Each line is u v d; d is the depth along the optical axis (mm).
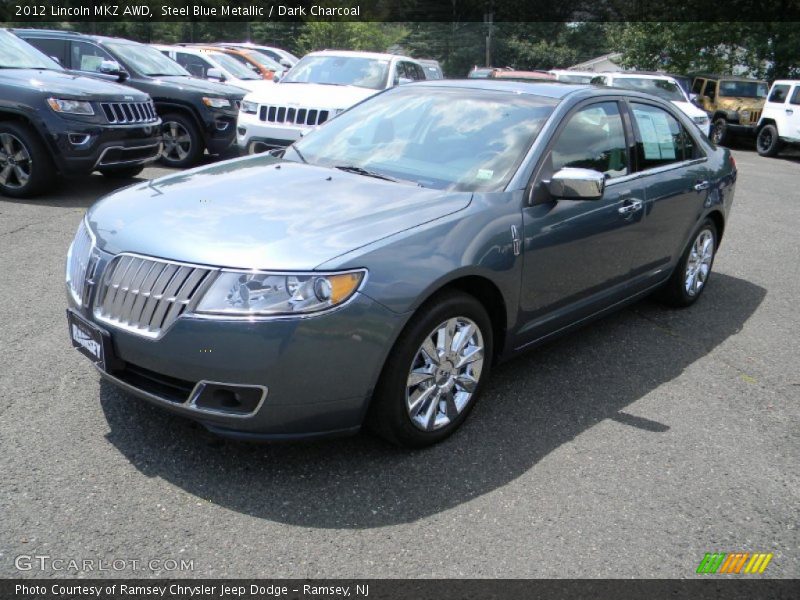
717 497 3164
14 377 3742
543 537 2814
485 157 3877
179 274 2857
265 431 2916
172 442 3258
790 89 17875
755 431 3797
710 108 20797
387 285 2949
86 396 3598
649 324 5332
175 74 11000
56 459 3064
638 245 4648
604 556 2729
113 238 3127
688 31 26469
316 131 4633
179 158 10633
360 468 3180
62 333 4336
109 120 7902
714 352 4871
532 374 4305
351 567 2580
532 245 3660
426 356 3236
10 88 7438
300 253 2887
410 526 2822
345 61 10648
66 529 2660
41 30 10578
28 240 6277
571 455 3420
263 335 2760
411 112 4367
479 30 42688
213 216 3188
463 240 3299
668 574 2658
